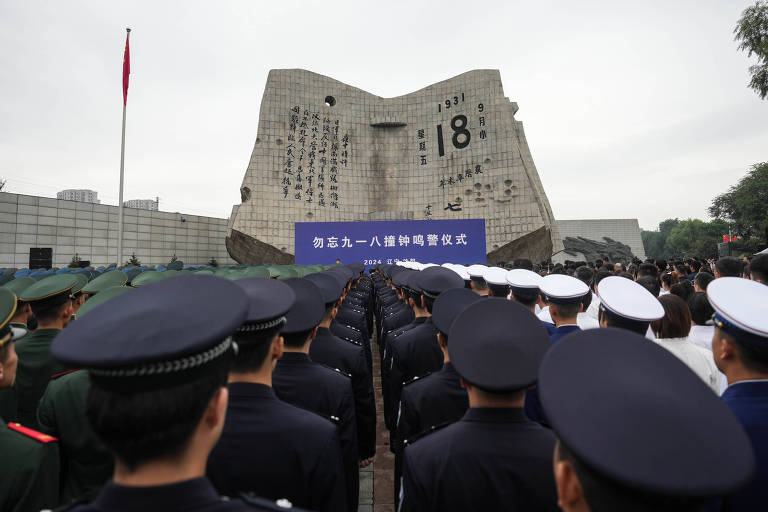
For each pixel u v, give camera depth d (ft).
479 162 72.43
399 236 56.18
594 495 2.41
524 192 69.10
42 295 9.11
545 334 5.15
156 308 3.12
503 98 72.69
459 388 7.51
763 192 114.52
